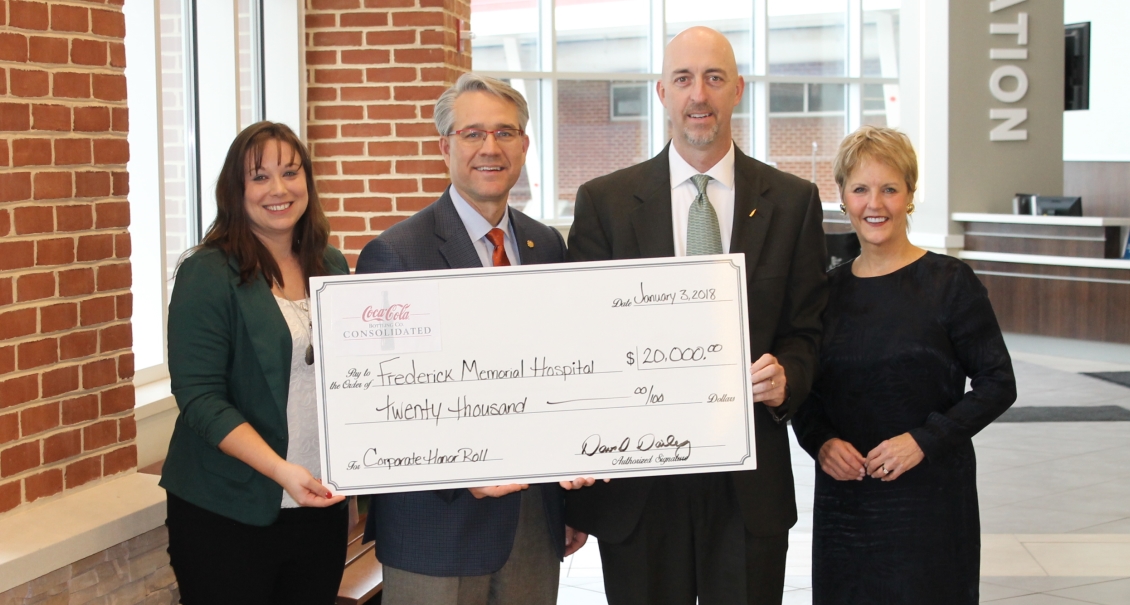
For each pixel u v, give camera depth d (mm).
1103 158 12258
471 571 2014
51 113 2381
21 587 2207
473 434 1948
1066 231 8336
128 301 2633
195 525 2066
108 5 2525
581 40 11492
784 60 12383
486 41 11195
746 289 2008
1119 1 11922
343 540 2279
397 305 1938
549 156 11414
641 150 11758
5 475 2328
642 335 1973
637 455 1966
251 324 2037
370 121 4430
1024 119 9227
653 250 2145
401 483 1935
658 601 2137
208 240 2098
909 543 2176
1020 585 3678
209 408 1966
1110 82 12125
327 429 1926
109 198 2555
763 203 2143
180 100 3855
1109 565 3867
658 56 11711
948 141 9062
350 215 4500
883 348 2205
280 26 4293
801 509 4629
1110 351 8195
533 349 1958
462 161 2029
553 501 2176
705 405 1977
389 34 4375
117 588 2480
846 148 2262
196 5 3896
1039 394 7039
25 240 2332
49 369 2416
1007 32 9102
